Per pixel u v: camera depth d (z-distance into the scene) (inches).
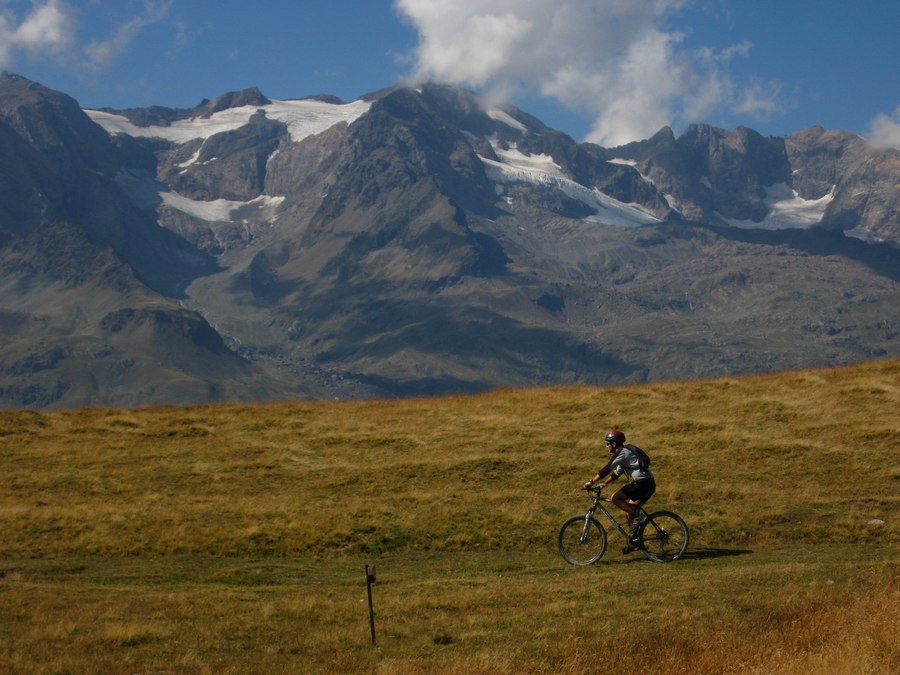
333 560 1050.1
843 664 502.6
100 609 775.7
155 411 1897.1
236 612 768.9
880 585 692.1
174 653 652.7
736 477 1290.6
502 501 1224.2
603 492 1258.0
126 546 1094.4
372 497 1295.5
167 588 880.3
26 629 714.2
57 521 1180.5
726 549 974.4
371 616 671.1
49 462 1524.4
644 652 575.8
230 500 1289.4
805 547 982.4
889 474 1245.7
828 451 1371.8
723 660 539.2
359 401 2004.2
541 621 686.5
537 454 1471.5
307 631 705.6
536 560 976.9
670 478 1298.0
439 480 1366.9
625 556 930.7
